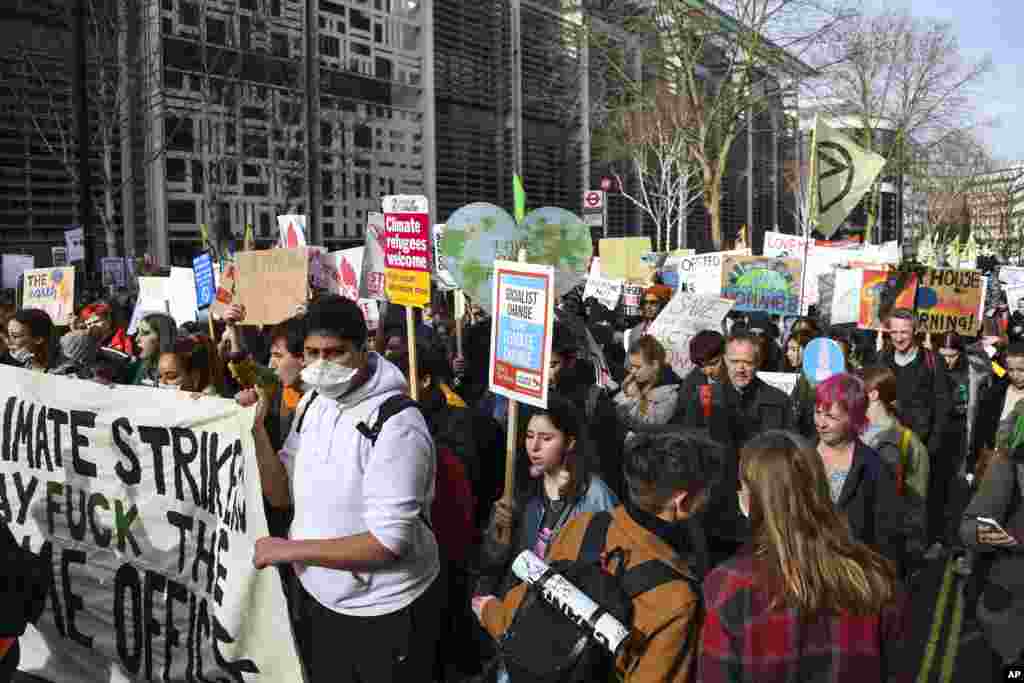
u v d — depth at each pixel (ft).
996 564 12.03
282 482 11.21
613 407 17.70
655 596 7.16
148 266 52.90
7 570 10.35
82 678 13.84
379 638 9.45
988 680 15.19
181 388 15.57
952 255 77.36
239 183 86.33
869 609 6.77
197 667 12.14
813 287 40.63
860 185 29.04
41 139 74.59
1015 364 20.02
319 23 96.99
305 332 9.28
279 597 10.88
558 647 7.07
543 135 133.59
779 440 7.32
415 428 9.27
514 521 11.96
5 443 14.75
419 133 112.16
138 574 13.00
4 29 71.26
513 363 12.69
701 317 25.73
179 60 81.10
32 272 29.73
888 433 14.70
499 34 123.34
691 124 84.43
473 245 16.46
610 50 96.78
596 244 97.60
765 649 6.79
